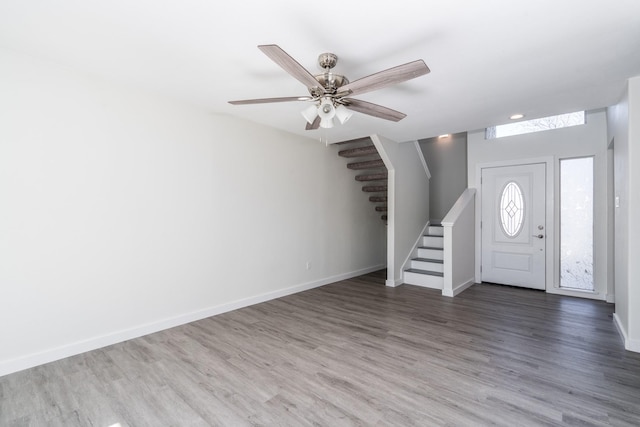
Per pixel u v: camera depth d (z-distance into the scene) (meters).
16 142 2.20
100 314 2.60
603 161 3.95
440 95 2.83
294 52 2.10
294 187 4.37
